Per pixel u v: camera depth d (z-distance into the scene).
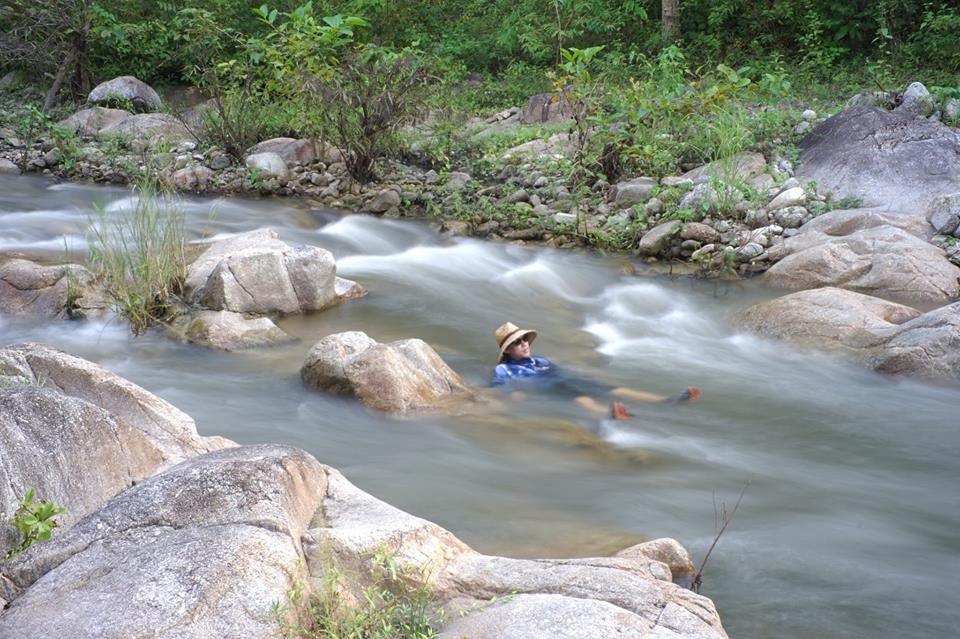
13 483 3.95
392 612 3.60
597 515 5.38
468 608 3.67
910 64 17.47
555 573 3.83
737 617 4.39
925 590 4.69
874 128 12.12
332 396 6.94
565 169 13.07
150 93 19.16
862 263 9.70
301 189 14.03
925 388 7.50
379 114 13.87
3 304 8.66
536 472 5.95
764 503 5.64
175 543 3.53
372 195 13.58
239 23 20.92
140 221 9.64
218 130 15.38
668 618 3.54
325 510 4.20
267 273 8.97
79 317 8.51
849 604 4.54
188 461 4.22
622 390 7.43
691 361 8.31
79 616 3.20
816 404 7.31
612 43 20.36
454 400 6.99
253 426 6.48
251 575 3.41
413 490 5.60
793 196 11.30
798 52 19.64
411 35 21.39
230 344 7.94
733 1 19.97
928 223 10.59
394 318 9.19
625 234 11.62
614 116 13.03
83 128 16.88
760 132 13.05
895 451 6.51
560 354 8.46
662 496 5.68
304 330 8.64
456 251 11.55
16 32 19.94
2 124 17.25
